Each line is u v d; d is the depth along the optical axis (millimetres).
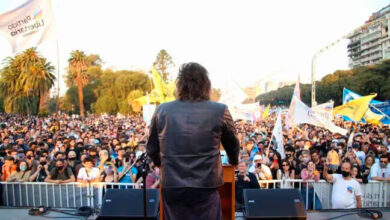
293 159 8391
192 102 2111
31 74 47656
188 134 2025
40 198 6277
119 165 7941
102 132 17906
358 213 4508
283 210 3982
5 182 6371
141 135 12297
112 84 60688
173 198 2057
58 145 10773
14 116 47750
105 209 3936
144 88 58812
